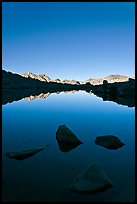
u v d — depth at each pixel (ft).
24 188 35.83
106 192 34.53
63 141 59.21
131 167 44.09
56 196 33.55
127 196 33.47
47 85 628.69
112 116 100.12
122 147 56.44
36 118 95.71
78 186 35.14
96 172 37.42
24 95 254.88
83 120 90.89
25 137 65.46
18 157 48.80
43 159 48.21
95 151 53.47
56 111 115.75
